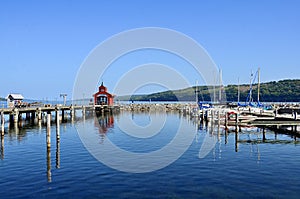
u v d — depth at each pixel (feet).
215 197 56.39
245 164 78.95
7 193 58.13
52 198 55.83
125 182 64.69
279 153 92.27
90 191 59.47
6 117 242.99
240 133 136.46
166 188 61.16
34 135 130.93
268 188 60.90
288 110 195.21
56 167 75.92
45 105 206.90
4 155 89.56
